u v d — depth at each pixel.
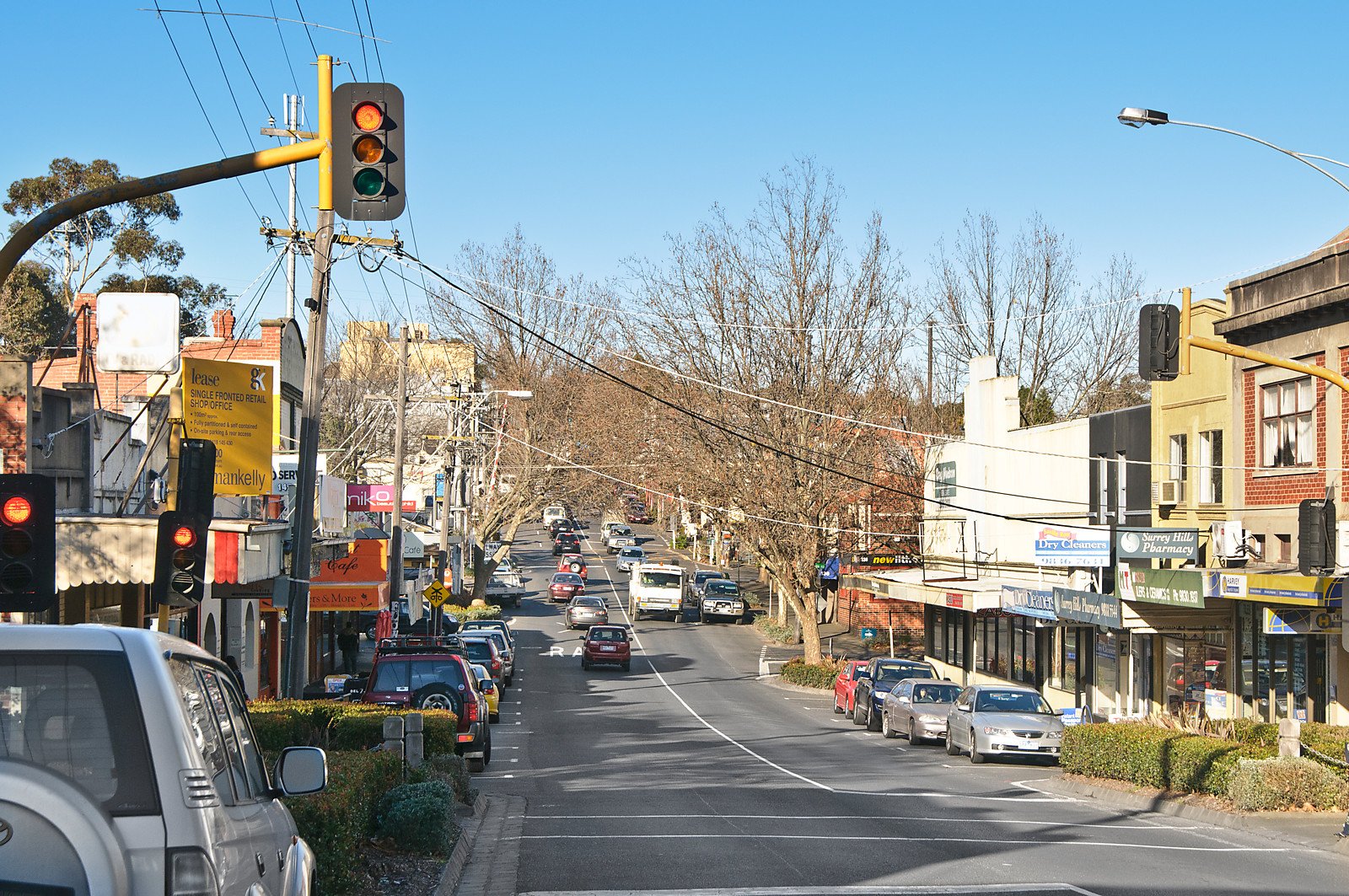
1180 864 14.12
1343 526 23.11
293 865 6.55
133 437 23.84
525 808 18.62
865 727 35.56
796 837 15.76
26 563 8.84
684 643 61.09
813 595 50.25
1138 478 33.25
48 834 4.16
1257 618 27.67
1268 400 27.19
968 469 46.28
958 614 49.47
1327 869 14.11
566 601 75.94
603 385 62.00
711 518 61.75
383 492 44.22
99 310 21.09
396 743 15.94
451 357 70.50
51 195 52.50
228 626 30.39
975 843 15.40
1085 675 36.62
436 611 41.34
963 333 69.62
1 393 17.92
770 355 48.50
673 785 22.00
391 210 10.41
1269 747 20.94
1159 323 17.31
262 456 21.66
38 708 4.52
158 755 4.48
